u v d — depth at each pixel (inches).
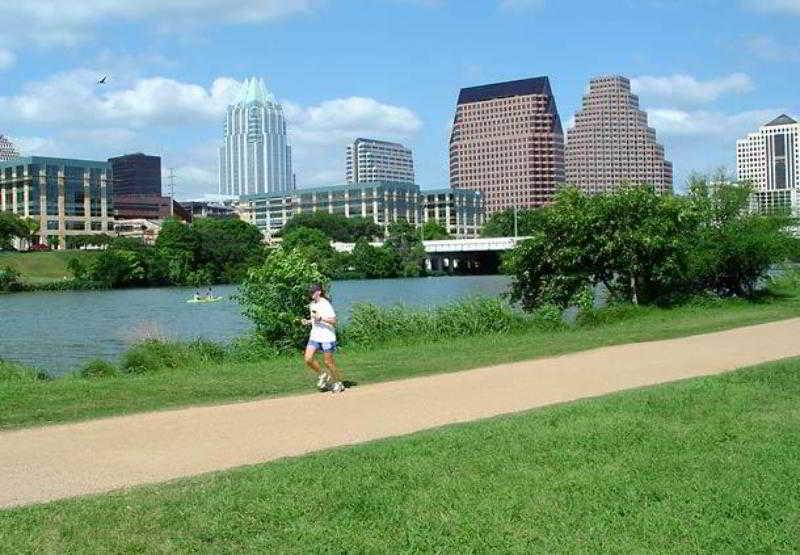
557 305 1242.0
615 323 1087.6
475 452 356.5
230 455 373.4
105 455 377.1
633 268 1267.2
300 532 266.1
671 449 359.3
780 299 1411.2
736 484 309.7
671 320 1077.8
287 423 446.0
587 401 476.4
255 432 423.5
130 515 280.7
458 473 326.0
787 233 1427.2
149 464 358.9
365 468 333.4
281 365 713.6
